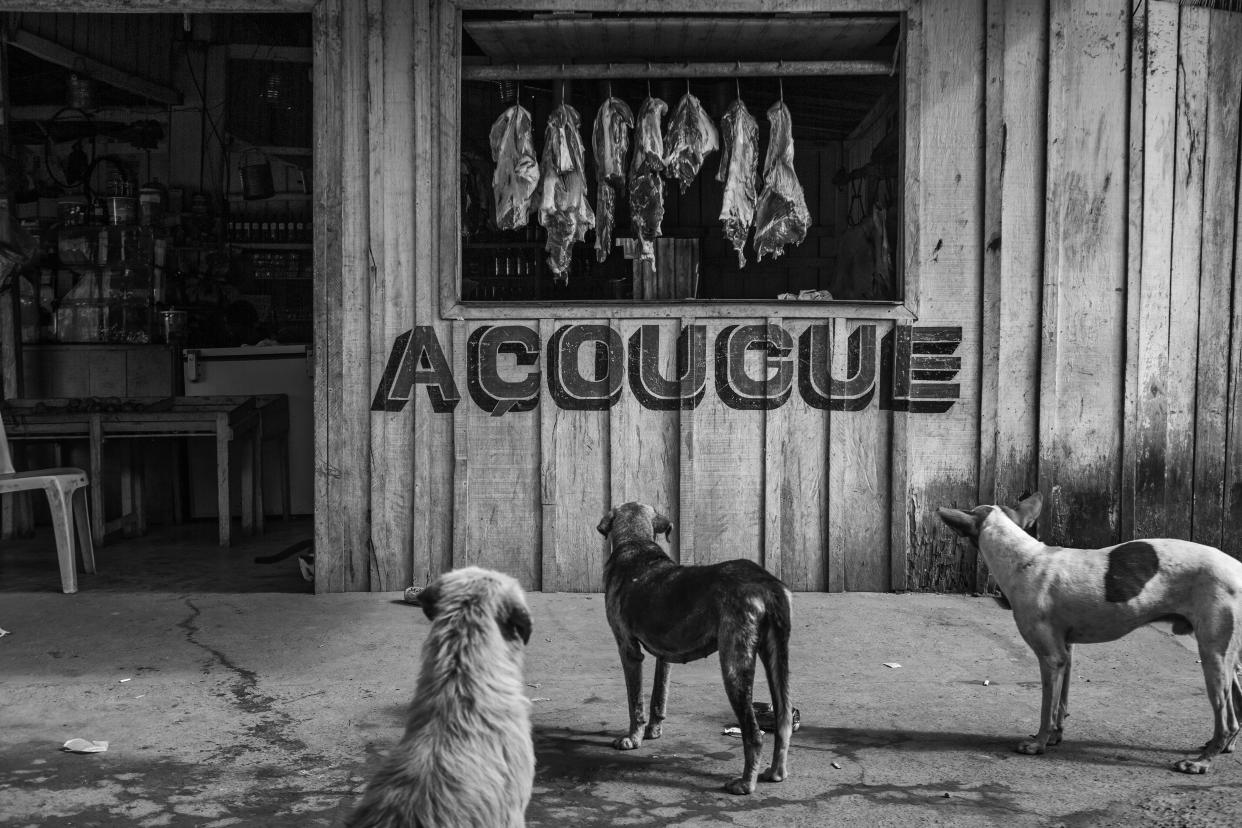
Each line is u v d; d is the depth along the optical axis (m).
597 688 4.51
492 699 2.43
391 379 6.06
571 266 9.71
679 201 10.59
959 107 6.05
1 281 7.47
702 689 4.50
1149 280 6.12
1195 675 4.70
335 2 5.98
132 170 11.13
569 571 6.12
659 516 3.98
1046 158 6.05
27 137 10.98
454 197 6.04
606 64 6.55
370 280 6.05
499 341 6.07
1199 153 6.12
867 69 6.23
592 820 3.24
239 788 3.47
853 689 4.51
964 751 3.81
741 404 6.10
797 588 6.14
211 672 4.68
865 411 6.12
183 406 7.90
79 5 5.96
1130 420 6.13
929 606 5.85
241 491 8.78
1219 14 6.10
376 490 6.08
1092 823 3.22
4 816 3.25
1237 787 3.48
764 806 3.34
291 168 11.39
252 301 11.40
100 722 4.07
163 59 10.46
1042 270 6.09
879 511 6.13
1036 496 4.15
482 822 2.28
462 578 2.62
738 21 6.12
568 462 6.10
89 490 8.31
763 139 9.77
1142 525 6.18
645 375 6.09
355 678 4.60
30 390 8.66
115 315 8.74
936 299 6.10
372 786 2.35
